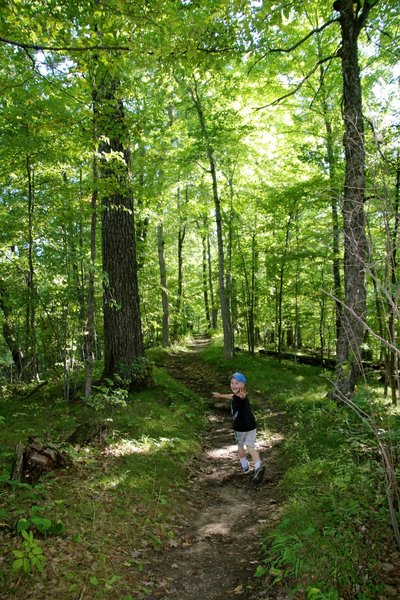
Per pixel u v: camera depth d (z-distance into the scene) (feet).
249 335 65.87
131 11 14.48
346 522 12.04
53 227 29.04
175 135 52.44
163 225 68.18
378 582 9.78
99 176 26.30
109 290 30.91
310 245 49.24
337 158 42.04
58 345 30.14
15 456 15.61
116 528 13.43
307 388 40.01
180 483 18.28
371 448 16.58
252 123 49.16
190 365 58.75
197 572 12.20
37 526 11.41
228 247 63.21
